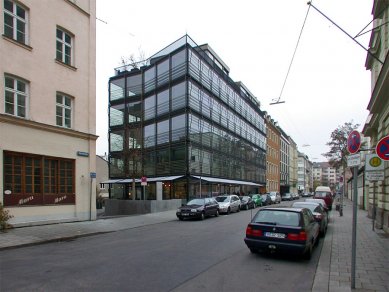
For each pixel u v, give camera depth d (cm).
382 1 1333
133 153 2762
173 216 2198
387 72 1071
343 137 3903
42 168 1530
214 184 3578
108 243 1129
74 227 1481
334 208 3531
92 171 1823
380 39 1554
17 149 1414
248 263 829
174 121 3148
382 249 1026
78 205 1727
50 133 1585
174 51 3219
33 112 1503
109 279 664
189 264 805
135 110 3647
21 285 618
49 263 802
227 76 4116
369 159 1078
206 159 3381
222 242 1145
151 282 647
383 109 1407
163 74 3353
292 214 904
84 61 1830
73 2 1773
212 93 3581
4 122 1363
